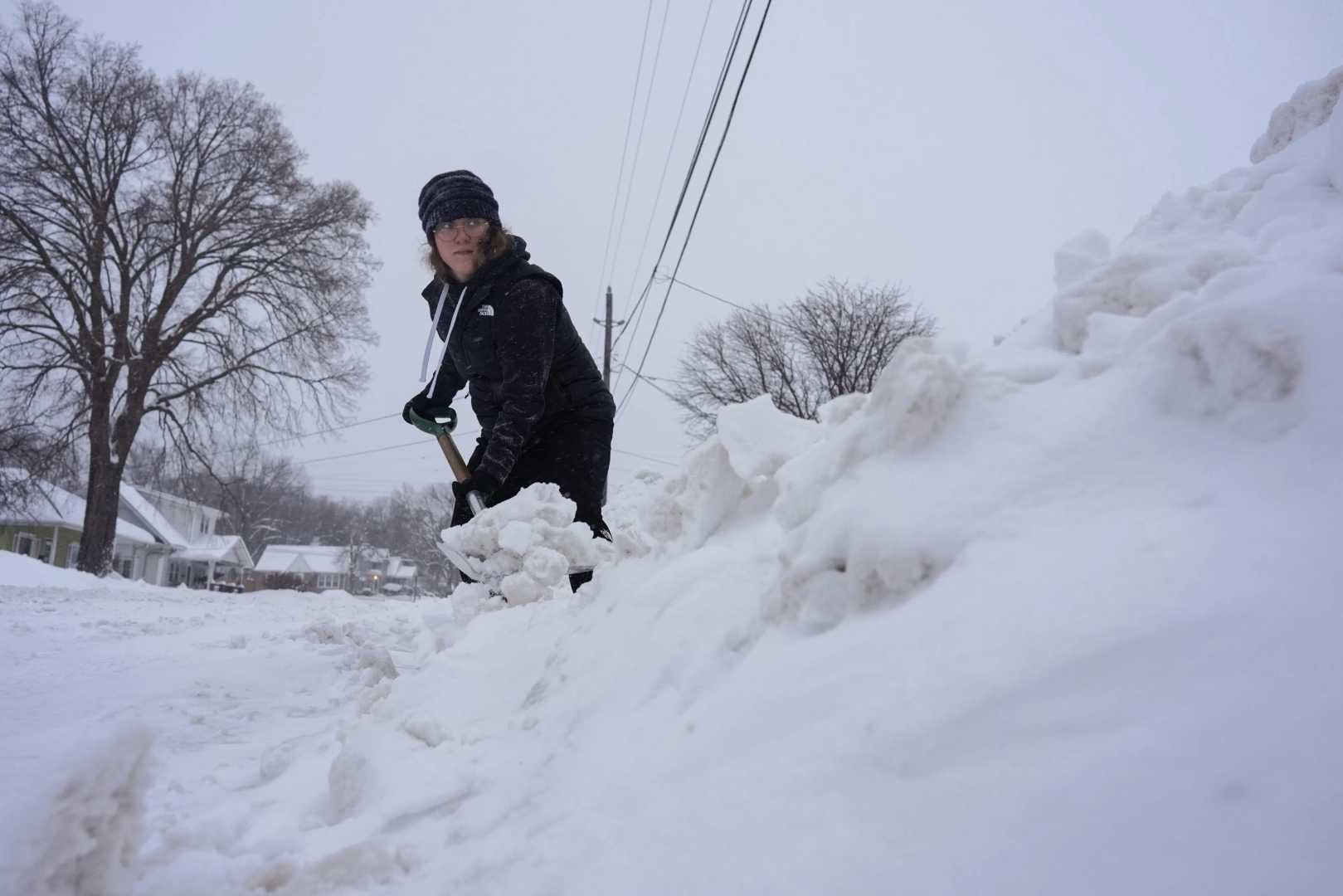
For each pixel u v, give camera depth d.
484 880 1.14
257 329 25.20
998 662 0.87
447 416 3.85
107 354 23.31
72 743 1.16
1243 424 1.00
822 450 1.37
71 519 38.94
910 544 1.09
